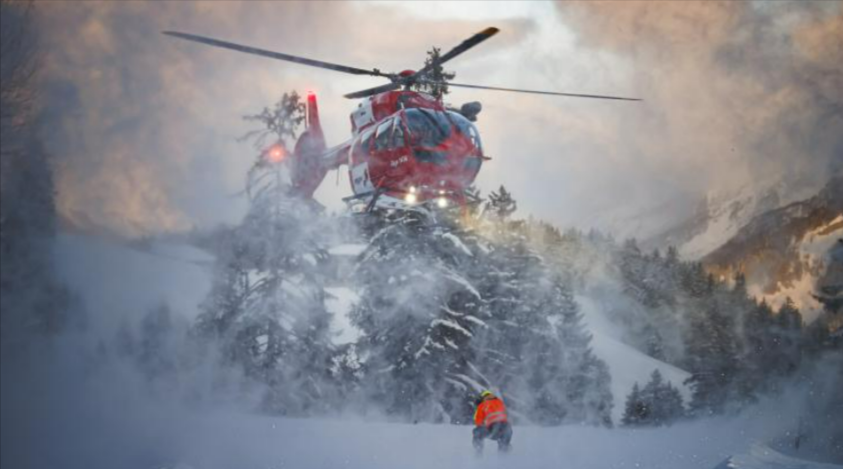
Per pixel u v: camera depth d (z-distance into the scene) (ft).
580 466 40.98
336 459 43.01
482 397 47.37
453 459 44.19
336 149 122.52
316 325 114.42
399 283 110.01
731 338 197.57
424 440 55.98
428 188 102.37
